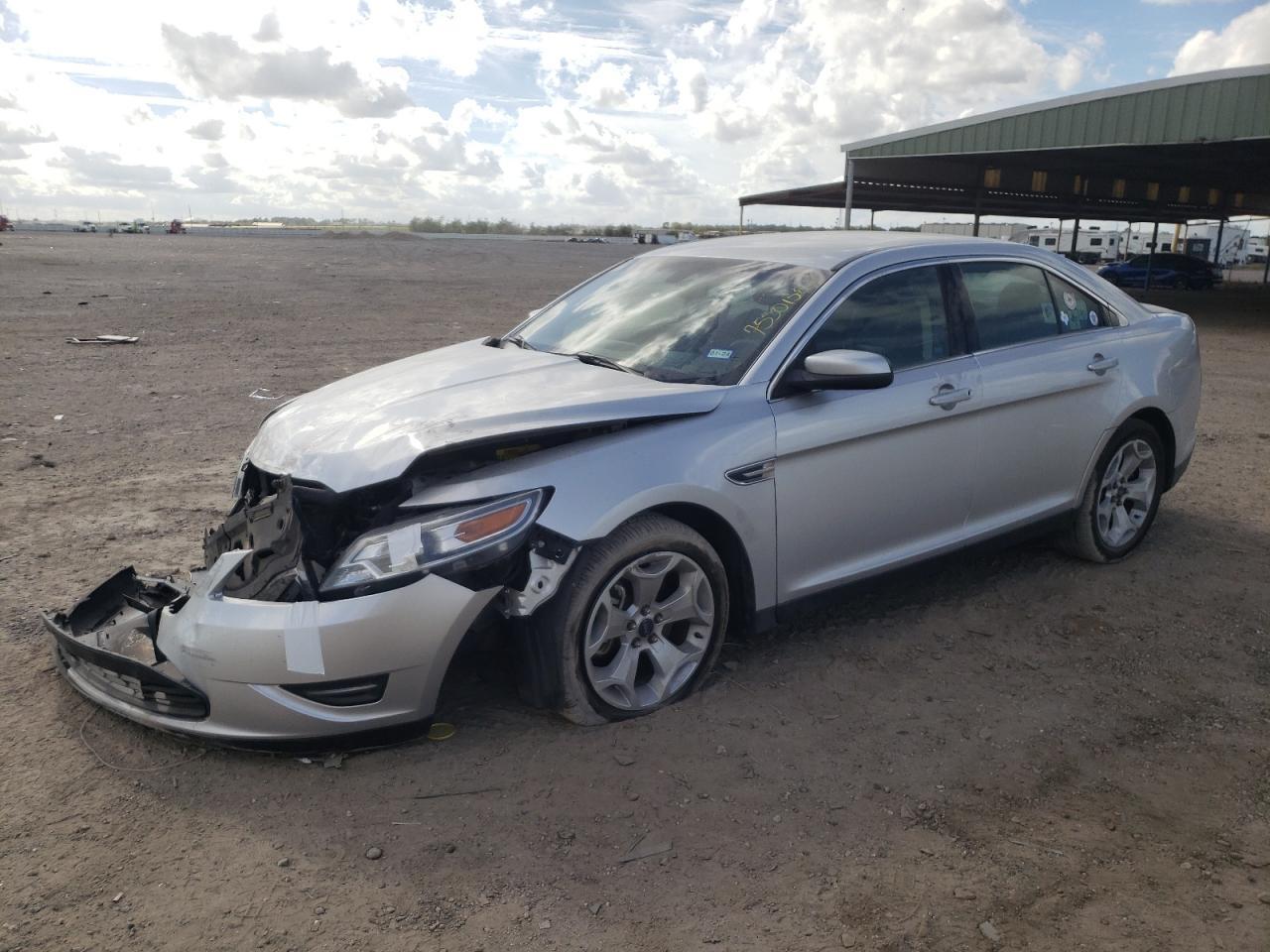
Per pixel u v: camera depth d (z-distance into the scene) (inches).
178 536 209.0
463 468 127.6
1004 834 113.0
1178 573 195.8
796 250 169.9
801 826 113.1
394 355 501.4
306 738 117.5
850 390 144.0
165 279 1034.1
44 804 114.0
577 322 175.2
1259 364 555.8
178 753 125.1
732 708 139.6
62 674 142.3
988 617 174.4
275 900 99.3
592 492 124.9
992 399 167.3
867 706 141.7
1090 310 193.8
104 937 93.8
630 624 133.6
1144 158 1058.1
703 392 138.9
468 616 119.8
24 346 501.0
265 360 478.0
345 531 126.6
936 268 167.8
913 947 94.7
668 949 93.7
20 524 216.1
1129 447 198.8
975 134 935.0
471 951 93.0
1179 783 124.3
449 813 113.7
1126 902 101.7
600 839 109.8
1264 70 729.6
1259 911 100.7
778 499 142.5
